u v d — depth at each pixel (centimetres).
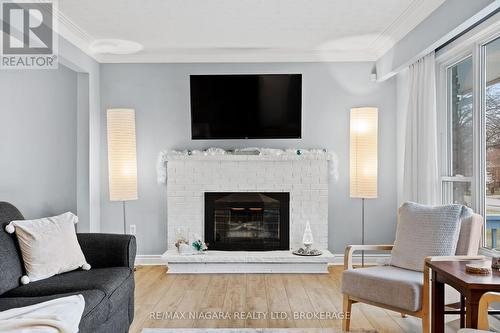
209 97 563
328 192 579
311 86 579
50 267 303
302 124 579
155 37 507
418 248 343
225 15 437
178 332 334
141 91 579
